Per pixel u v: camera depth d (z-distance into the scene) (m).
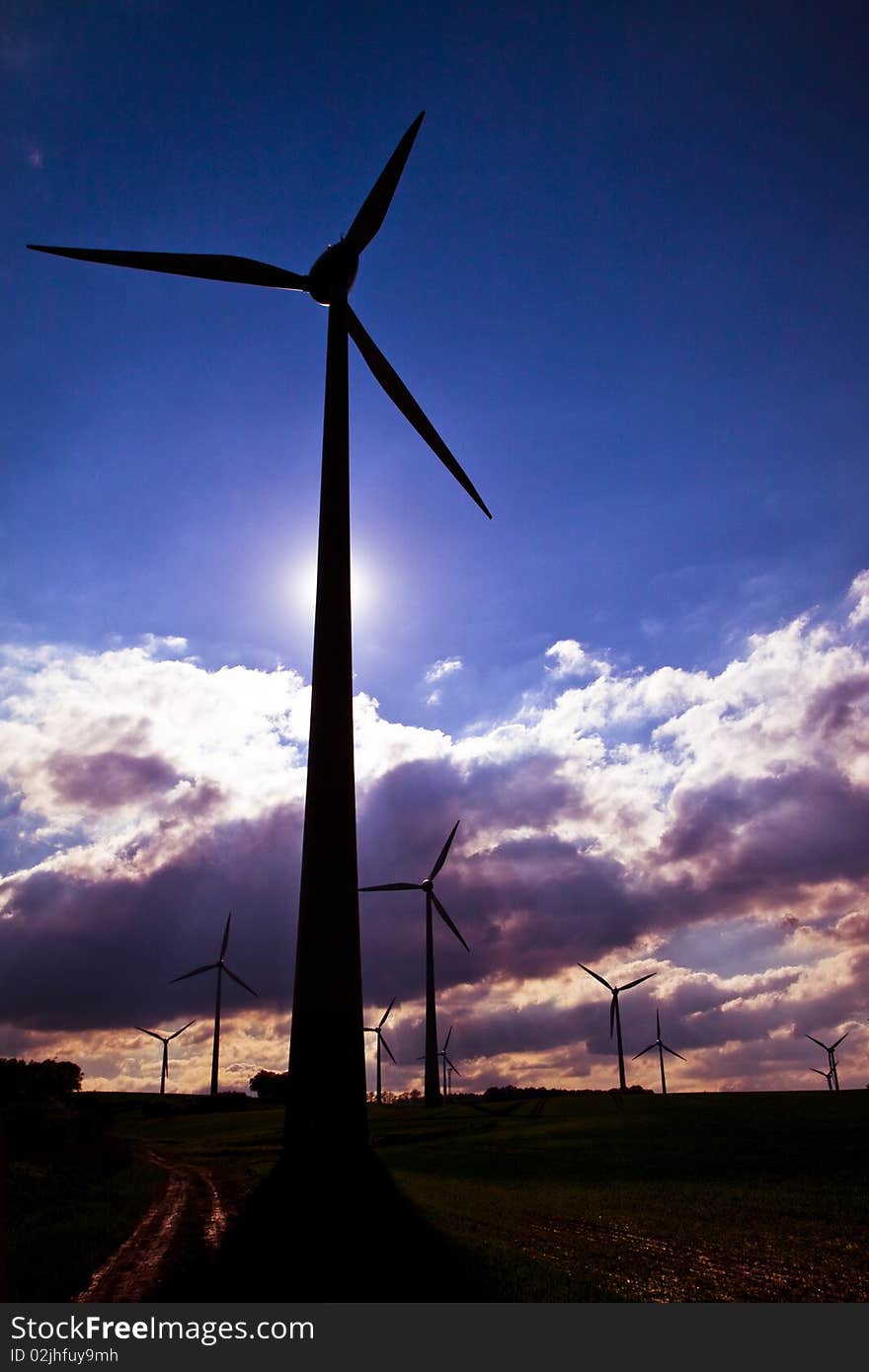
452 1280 19.78
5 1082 61.62
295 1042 32.91
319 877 34.44
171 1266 21.48
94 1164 49.28
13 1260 21.75
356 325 43.28
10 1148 49.59
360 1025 33.38
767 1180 40.94
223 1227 27.95
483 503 45.56
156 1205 34.09
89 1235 26.17
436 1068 101.75
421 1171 50.06
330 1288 19.09
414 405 44.31
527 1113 91.44
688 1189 38.09
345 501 39.69
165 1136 90.19
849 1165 44.47
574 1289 18.94
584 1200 34.28
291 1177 30.80
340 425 40.91
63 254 41.97
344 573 38.47
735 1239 25.45
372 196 42.53
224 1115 114.00
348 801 35.53
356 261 43.28
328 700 36.56
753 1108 76.12
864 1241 25.30
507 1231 26.52
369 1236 25.33
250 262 43.16
